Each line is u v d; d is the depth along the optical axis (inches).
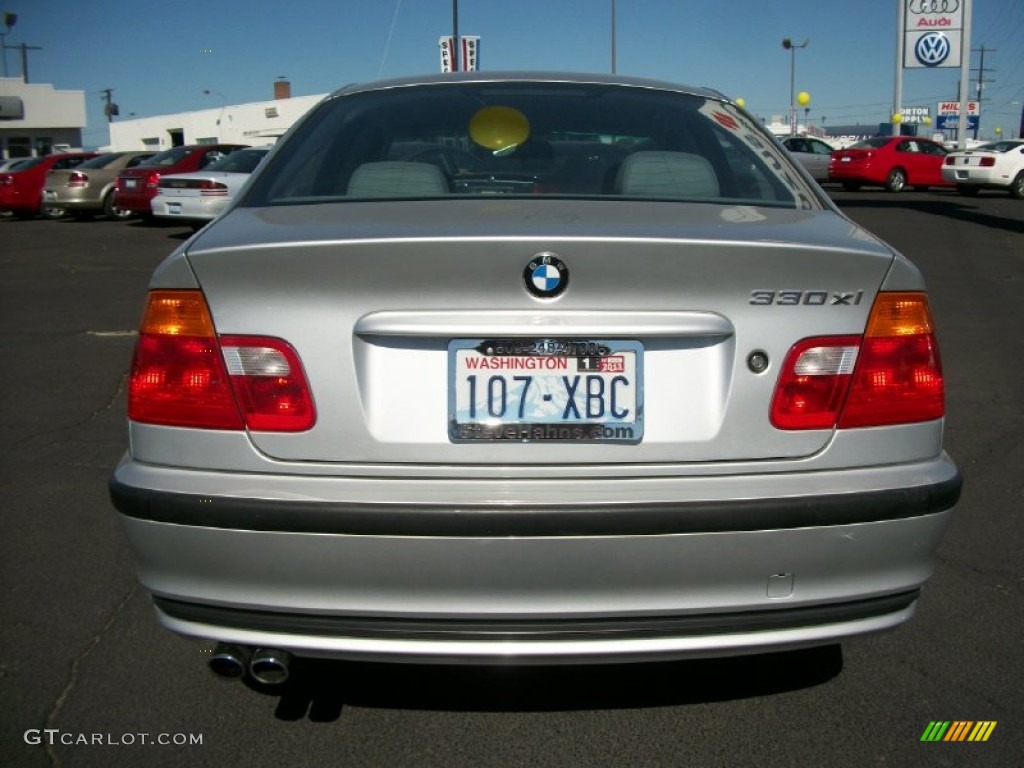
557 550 79.7
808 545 82.4
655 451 82.5
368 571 80.4
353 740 98.3
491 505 79.4
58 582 133.0
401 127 118.6
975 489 168.6
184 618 85.7
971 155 885.2
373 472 81.6
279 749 96.8
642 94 127.9
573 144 117.0
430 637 82.1
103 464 183.2
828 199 111.0
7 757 94.9
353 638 82.5
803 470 84.0
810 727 100.4
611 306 81.7
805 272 83.4
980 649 115.6
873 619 87.0
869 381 85.4
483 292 81.2
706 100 130.5
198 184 567.2
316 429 82.0
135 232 653.9
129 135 1809.8
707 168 113.6
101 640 117.6
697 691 107.1
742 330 83.1
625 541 79.9
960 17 1032.2
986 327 309.9
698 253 81.4
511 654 81.8
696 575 81.3
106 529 151.6
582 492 80.7
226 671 87.6
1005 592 130.2
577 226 85.8
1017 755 95.7
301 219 93.0
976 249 495.5
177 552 82.9
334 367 81.8
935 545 87.7
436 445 81.7
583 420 82.2
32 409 221.5
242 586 82.3
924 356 87.8
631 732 99.6
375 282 81.1
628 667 112.0
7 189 761.0
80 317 338.0
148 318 86.2
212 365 83.3
